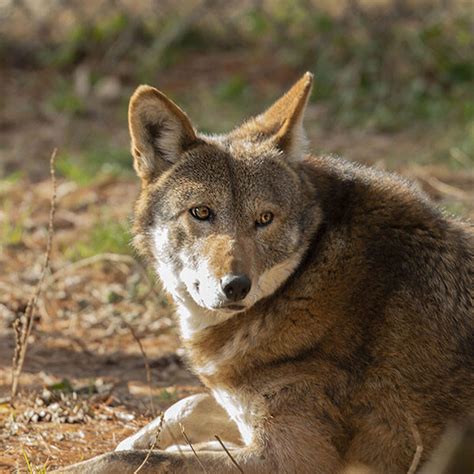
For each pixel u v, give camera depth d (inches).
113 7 1015.6
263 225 358.6
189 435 383.9
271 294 355.9
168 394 441.1
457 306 344.5
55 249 629.0
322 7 1006.4
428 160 753.6
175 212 366.3
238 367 350.0
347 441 342.0
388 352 340.5
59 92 925.8
